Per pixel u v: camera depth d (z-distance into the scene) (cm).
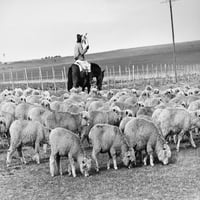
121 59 14512
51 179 1213
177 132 1489
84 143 1691
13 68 14075
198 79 5562
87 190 1100
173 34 4978
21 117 1772
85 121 1527
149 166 1308
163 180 1147
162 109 1554
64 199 1047
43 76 9638
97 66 3234
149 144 1308
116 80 6475
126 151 1285
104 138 1267
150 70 9856
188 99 1992
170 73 7744
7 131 1658
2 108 1880
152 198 1013
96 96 2358
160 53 15362
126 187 1105
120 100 2147
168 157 1309
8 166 1375
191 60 11762
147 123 1313
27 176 1260
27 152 1579
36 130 1376
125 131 1327
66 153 1216
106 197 1041
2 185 1187
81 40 3128
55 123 1515
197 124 1488
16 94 2673
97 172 1266
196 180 1130
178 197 1009
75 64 3025
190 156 1394
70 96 2231
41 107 1658
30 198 1069
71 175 1242
